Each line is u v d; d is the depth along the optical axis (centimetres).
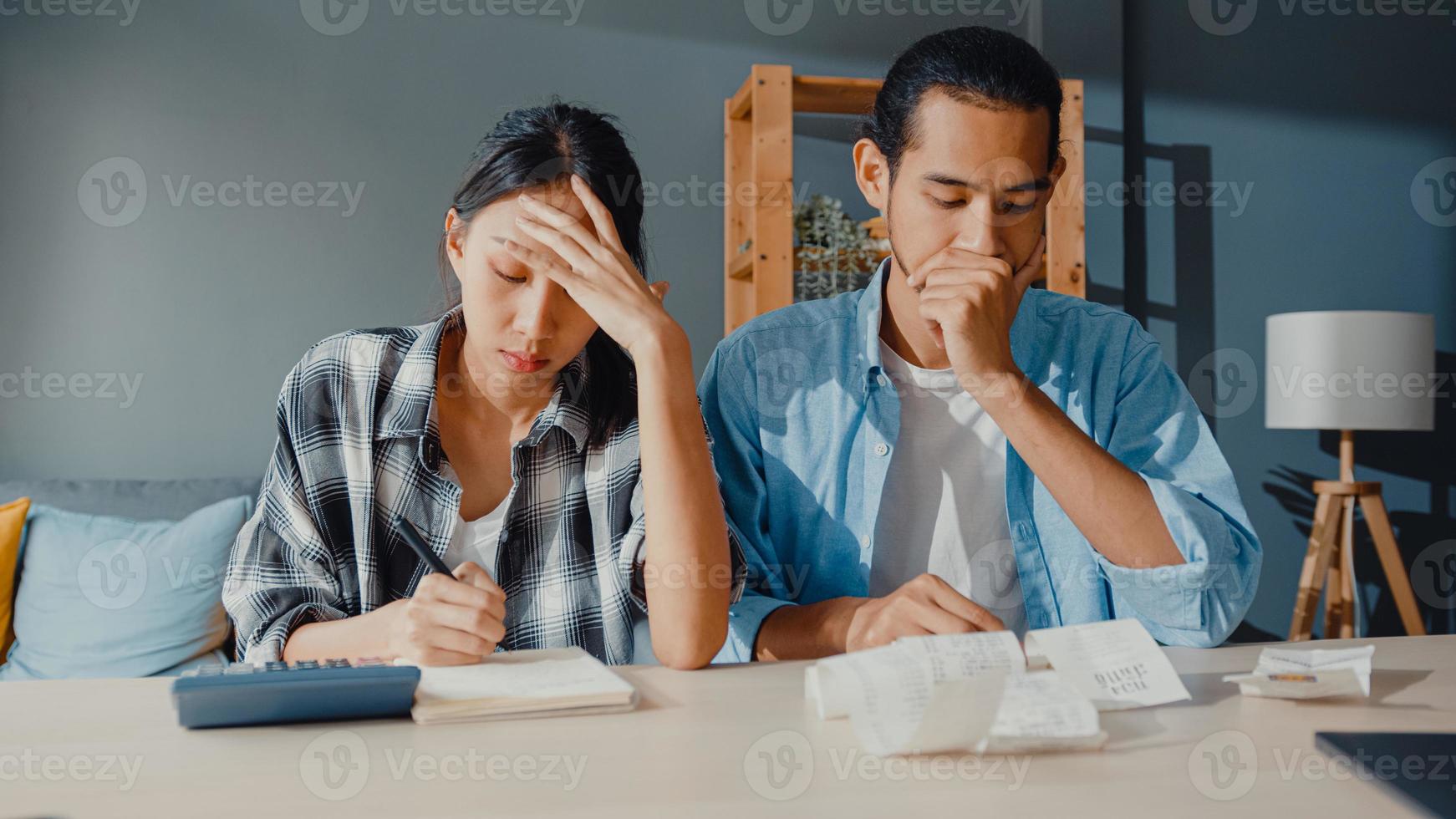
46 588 232
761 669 91
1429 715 70
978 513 130
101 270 287
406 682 70
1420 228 343
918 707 60
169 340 290
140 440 288
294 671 72
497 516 115
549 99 304
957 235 111
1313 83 339
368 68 298
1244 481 334
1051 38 318
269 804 53
